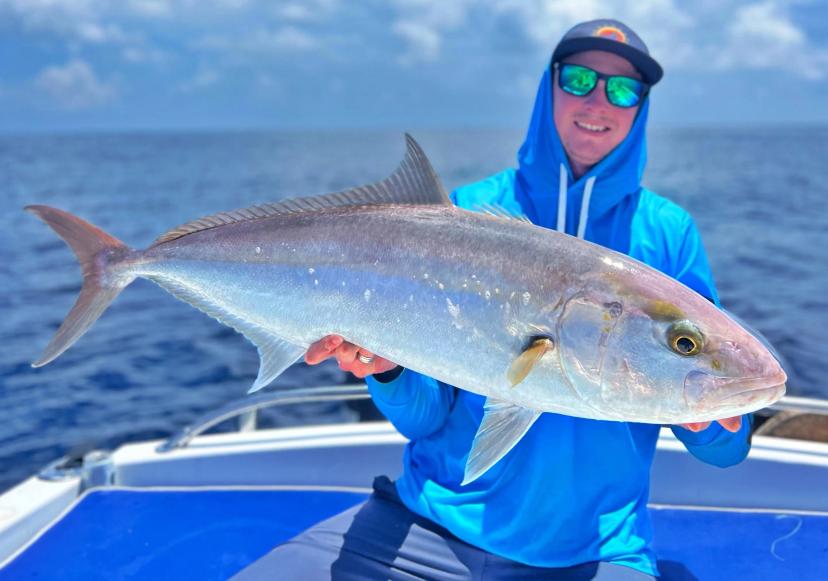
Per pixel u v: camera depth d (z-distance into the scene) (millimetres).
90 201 38625
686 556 3223
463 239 2389
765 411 4199
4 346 11562
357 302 2498
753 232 23688
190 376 10039
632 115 2836
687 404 2137
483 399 2779
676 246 2842
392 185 2590
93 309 2949
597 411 2225
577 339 2193
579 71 2834
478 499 2723
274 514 3682
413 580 2695
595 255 2281
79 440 7934
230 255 2760
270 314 2703
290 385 9305
